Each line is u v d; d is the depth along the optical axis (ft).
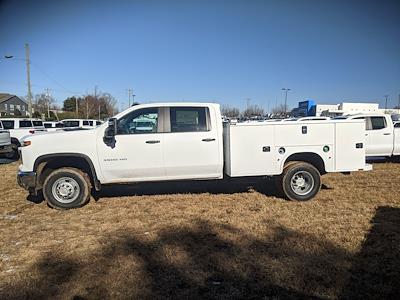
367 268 12.71
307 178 22.29
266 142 22.17
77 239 16.25
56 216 20.01
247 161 22.12
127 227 17.76
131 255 14.23
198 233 16.60
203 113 22.33
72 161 22.27
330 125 22.54
